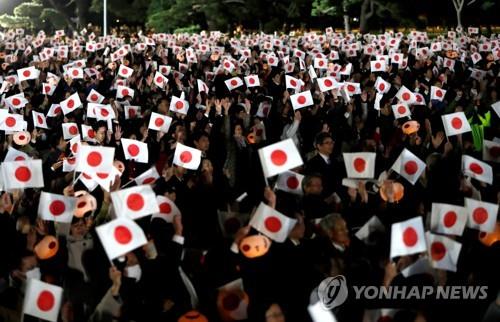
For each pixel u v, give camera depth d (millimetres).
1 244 5727
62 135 10234
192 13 37750
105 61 19156
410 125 9680
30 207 6691
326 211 6379
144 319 4961
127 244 4852
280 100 12672
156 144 9586
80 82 15242
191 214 6898
